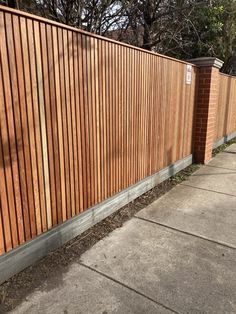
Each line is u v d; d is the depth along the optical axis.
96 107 2.88
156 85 3.90
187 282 2.27
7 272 2.22
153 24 6.54
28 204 2.32
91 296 2.12
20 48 2.05
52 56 2.31
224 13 7.79
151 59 3.68
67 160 2.63
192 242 2.87
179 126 4.85
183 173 5.12
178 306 2.03
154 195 4.09
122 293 2.15
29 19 2.08
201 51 8.14
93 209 3.08
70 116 2.58
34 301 2.06
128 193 3.68
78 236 2.91
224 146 7.58
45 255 2.55
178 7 6.33
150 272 2.39
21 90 2.11
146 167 4.05
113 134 3.21
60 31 2.35
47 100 2.33
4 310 1.98
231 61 10.06
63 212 2.69
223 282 2.28
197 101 5.42
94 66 2.77
